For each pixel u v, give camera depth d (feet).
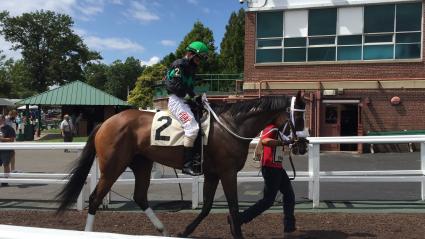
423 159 28.45
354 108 70.23
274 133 19.74
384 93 68.64
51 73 248.52
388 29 69.26
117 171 19.72
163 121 19.43
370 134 67.97
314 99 69.97
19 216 26.00
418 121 67.46
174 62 19.21
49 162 59.67
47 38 250.78
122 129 19.61
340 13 71.31
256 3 74.43
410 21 68.33
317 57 72.38
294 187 35.63
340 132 70.38
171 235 21.18
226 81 110.52
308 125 69.97
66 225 23.72
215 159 18.90
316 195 27.27
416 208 26.96
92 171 27.43
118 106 123.95
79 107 125.08
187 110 18.90
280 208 27.35
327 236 20.80
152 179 28.07
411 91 67.67
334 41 71.61
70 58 257.55
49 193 34.06
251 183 37.91
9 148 27.32
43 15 249.34
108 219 24.90
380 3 69.15
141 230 22.47
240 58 183.83
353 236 20.75
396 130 68.23
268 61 74.54
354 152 67.10
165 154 19.38
